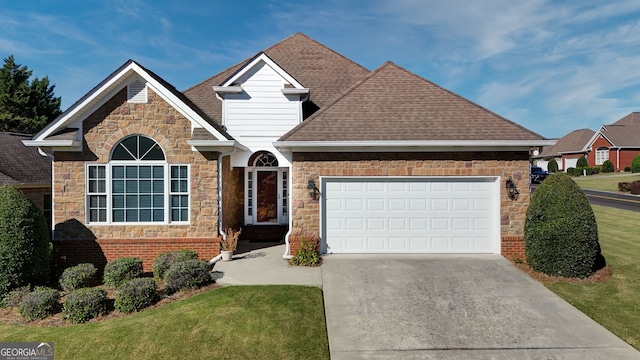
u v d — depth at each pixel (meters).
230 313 7.25
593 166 48.91
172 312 7.42
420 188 11.27
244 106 13.45
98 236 11.42
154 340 6.44
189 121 11.59
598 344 6.34
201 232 11.61
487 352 6.14
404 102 12.28
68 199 11.36
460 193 11.25
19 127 40.12
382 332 6.74
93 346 6.33
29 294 7.84
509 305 7.76
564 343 6.38
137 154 11.54
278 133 13.46
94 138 11.41
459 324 7.03
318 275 9.45
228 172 13.13
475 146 10.84
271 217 14.62
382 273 9.55
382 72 13.66
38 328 7.06
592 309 7.58
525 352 6.13
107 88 11.10
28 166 14.98
